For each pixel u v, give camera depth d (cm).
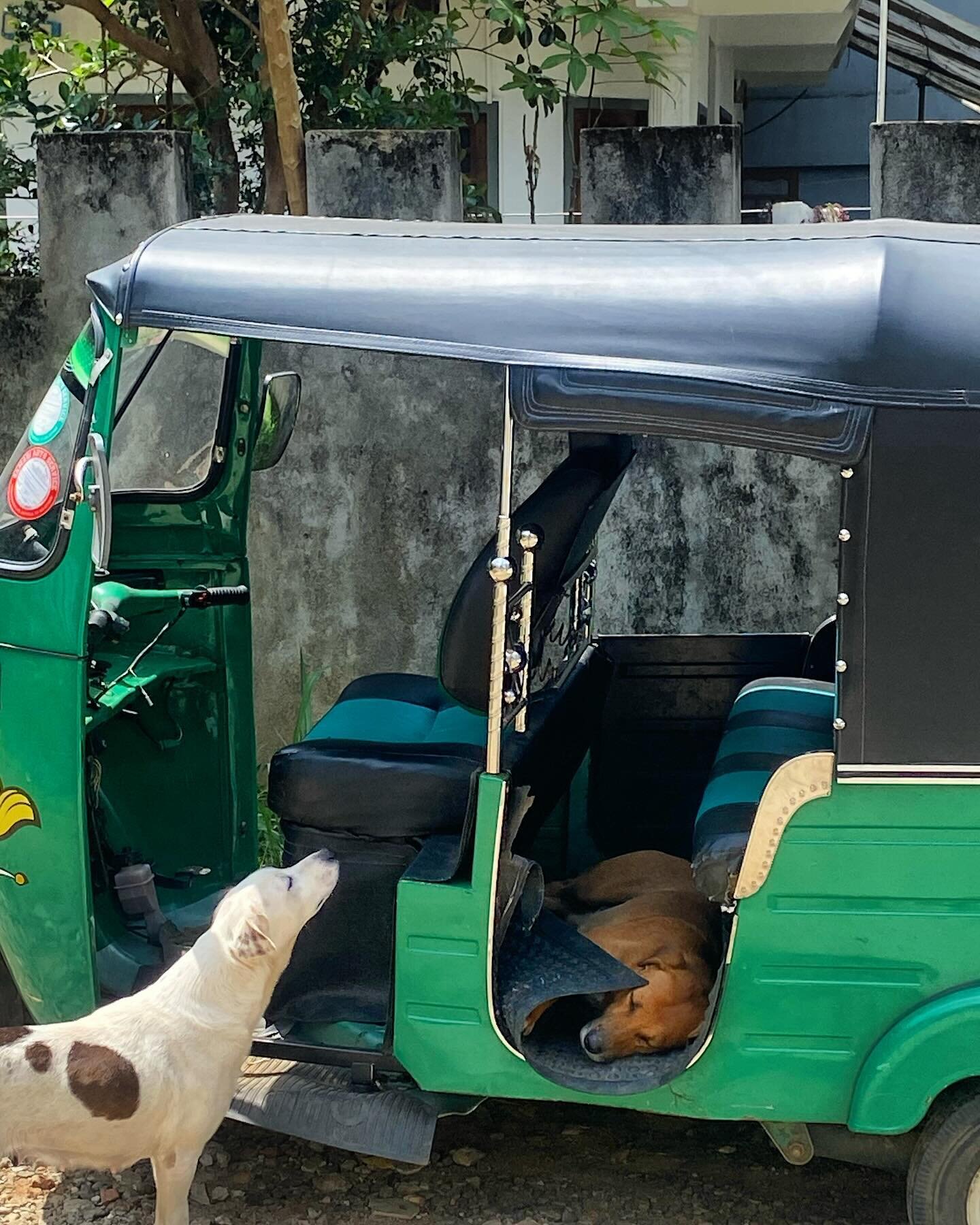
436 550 541
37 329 538
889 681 268
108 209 528
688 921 333
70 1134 285
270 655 557
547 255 293
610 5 630
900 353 264
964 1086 286
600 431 272
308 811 324
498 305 279
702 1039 287
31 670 314
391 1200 334
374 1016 327
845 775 270
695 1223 326
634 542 534
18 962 330
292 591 552
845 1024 281
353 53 647
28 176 620
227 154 657
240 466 414
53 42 702
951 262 281
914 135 503
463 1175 346
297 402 413
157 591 380
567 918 351
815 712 369
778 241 296
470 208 632
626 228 336
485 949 290
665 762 435
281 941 295
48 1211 332
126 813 388
